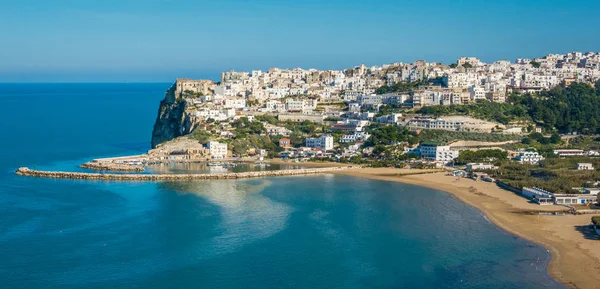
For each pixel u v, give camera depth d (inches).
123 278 7352.4
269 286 7150.6
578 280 7253.9
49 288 7057.1
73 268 7642.7
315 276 7440.9
